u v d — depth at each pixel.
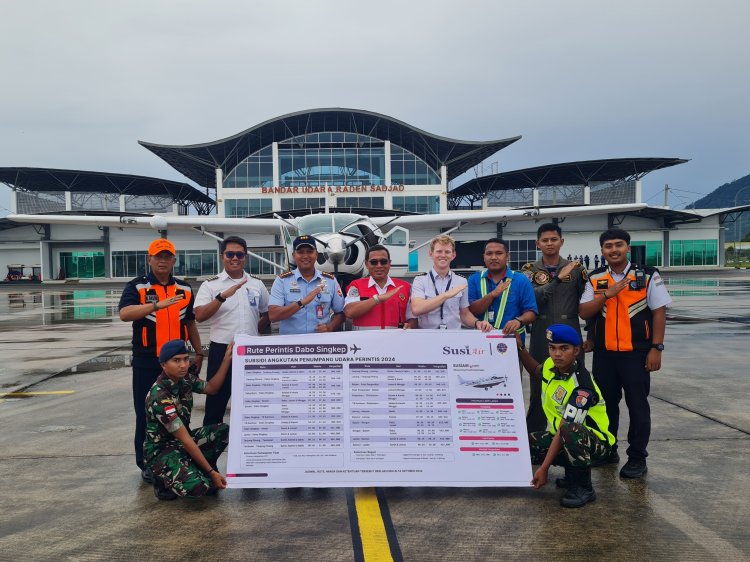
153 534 2.53
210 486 2.93
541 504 2.84
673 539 2.43
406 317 3.73
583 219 43.62
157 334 3.24
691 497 2.88
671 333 9.26
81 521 2.67
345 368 3.21
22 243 47.53
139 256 43.56
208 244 42.41
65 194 51.22
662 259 44.06
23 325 12.83
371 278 3.62
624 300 3.25
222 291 3.65
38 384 6.01
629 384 3.23
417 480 2.99
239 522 2.66
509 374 3.23
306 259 3.62
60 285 40.03
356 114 43.44
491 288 3.66
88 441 3.96
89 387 5.82
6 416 4.67
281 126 45.25
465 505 2.84
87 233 43.84
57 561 2.28
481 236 42.56
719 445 3.67
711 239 43.94
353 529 2.57
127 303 3.26
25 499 2.94
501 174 49.84
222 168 48.78
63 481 3.20
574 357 2.88
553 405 2.97
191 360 3.27
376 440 3.08
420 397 3.17
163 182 51.69
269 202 43.16
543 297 3.72
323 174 43.78
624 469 3.18
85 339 9.96
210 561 2.27
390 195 43.38
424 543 2.42
